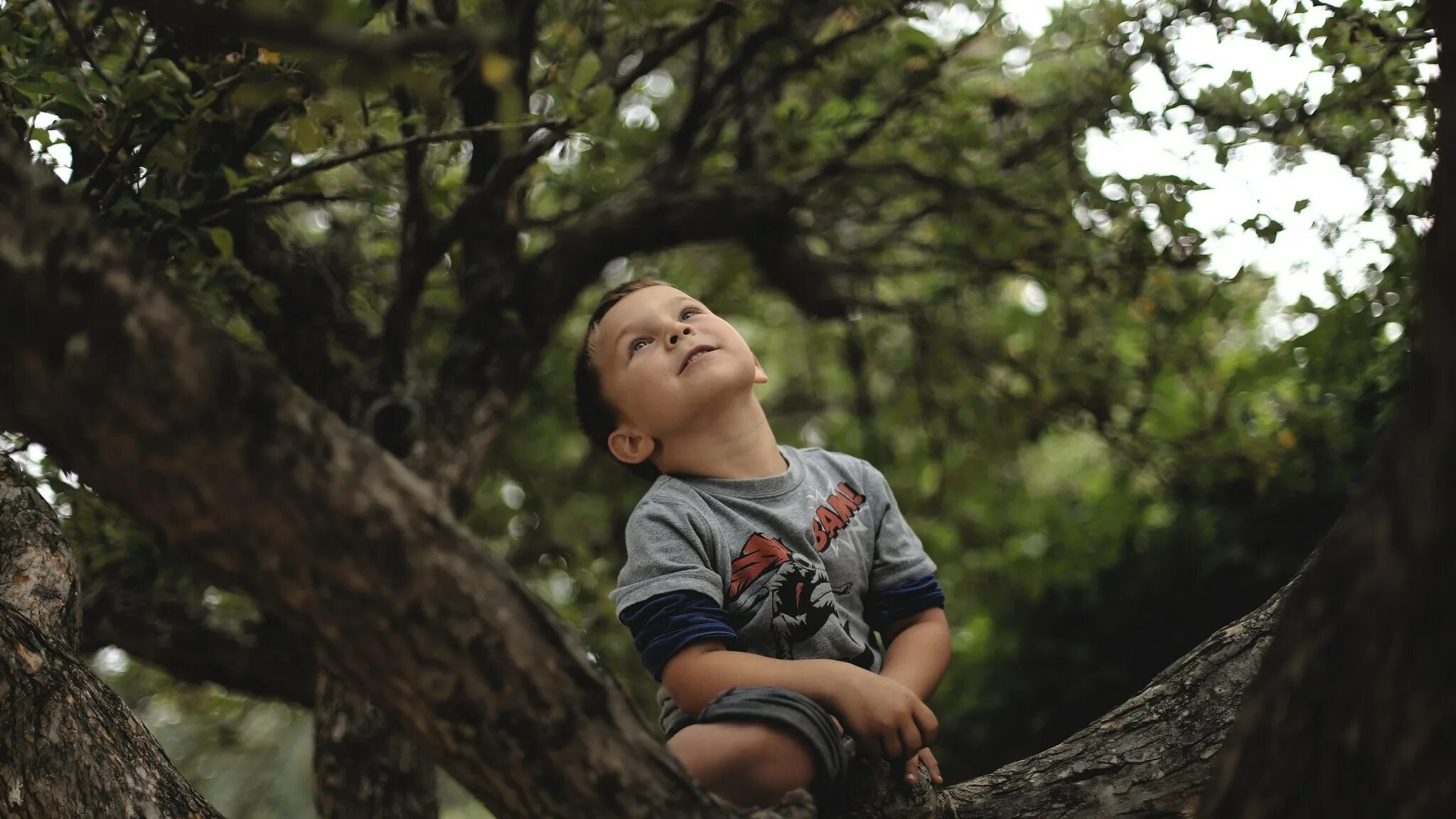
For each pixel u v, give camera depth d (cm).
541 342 380
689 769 141
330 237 386
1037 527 536
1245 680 170
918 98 369
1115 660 479
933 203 454
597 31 319
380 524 95
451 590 98
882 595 190
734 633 168
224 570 95
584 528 536
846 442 608
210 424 88
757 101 402
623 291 205
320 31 91
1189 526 464
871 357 608
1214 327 454
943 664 184
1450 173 89
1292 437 396
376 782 306
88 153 246
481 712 102
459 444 346
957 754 492
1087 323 476
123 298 86
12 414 89
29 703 157
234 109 247
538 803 107
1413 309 292
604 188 398
